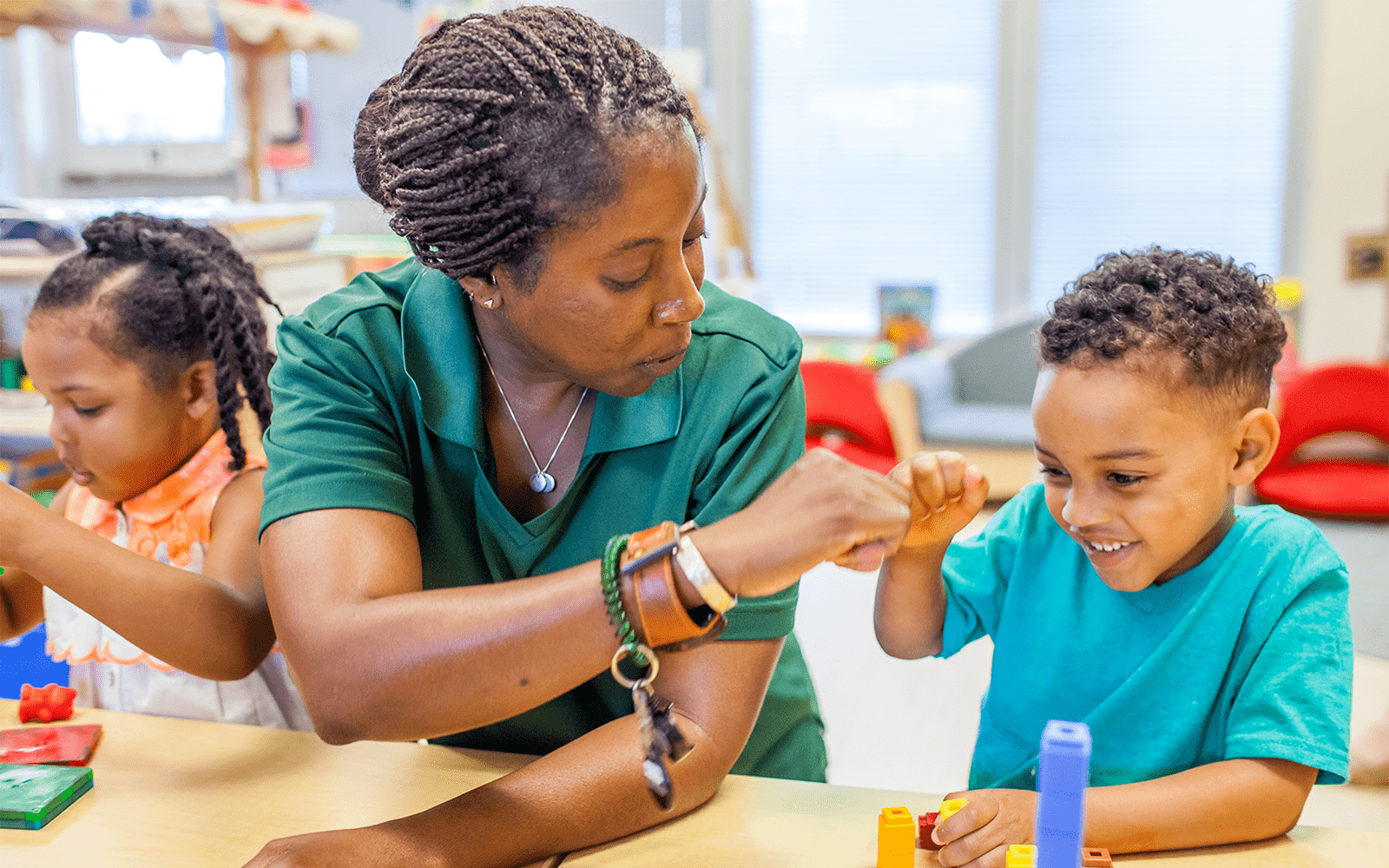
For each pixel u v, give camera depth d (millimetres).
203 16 1884
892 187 4590
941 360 4082
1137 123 4309
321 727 731
